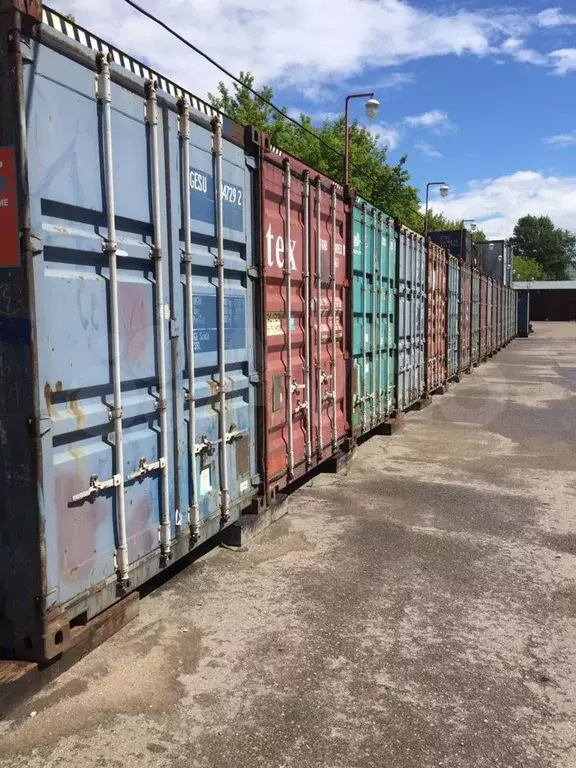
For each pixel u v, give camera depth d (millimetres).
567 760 2631
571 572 4590
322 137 32375
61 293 2902
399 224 9211
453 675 3246
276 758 2605
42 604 2844
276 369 5230
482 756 2645
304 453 5945
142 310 3502
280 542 5039
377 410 8648
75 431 3014
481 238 58875
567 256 120125
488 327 24406
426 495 6422
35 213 2709
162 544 3732
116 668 3213
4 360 2773
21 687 2875
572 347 31484
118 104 3252
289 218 5332
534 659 3418
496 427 10203
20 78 2611
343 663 3332
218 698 2998
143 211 3473
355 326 7453
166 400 3707
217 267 4277
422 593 4199
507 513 5906
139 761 2568
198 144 3996
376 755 2637
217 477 4410
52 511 2867
